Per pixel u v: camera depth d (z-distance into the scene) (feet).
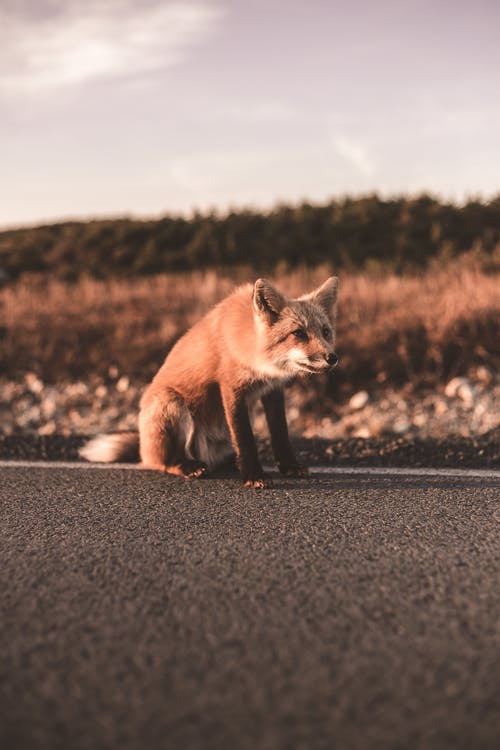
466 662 7.25
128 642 7.80
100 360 32.12
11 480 15.99
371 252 59.11
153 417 16.38
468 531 11.68
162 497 14.37
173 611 8.63
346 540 11.30
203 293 39.78
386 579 9.57
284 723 6.21
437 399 26.23
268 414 16.38
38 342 33.58
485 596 8.93
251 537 11.55
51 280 62.75
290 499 14.07
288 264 59.21
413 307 32.65
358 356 29.04
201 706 6.49
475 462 16.89
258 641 7.79
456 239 58.39
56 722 6.27
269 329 15.08
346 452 17.92
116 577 9.79
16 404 29.43
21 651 7.63
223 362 15.64
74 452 18.90
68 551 10.94
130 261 67.00
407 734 6.04
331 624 8.19
